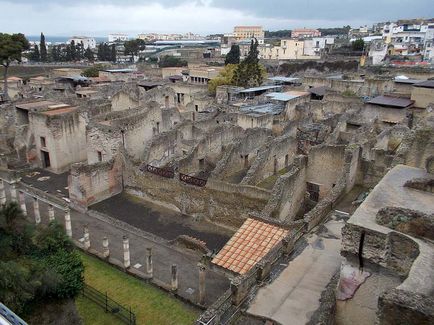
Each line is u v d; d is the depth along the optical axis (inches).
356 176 1279.5
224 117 2497.5
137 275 1236.5
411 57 5492.1
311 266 808.3
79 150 2160.4
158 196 1691.7
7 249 872.3
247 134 1932.8
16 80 4055.1
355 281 613.3
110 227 1541.6
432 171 771.4
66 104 2306.8
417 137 1066.7
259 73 3988.7
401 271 566.3
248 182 1568.7
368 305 610.5
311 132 2329.0
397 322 448.8
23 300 745.0
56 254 916.0
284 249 842.2
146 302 1128.8
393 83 2950.3
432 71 3715.6
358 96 2957.7
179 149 2085.4
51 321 814.5
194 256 1342.3
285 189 1264.8
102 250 1375.5
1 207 975.6
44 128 2046.0
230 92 3415.4
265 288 746.2
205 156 1968.5
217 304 705.6
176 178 1610.5
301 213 1435.8
